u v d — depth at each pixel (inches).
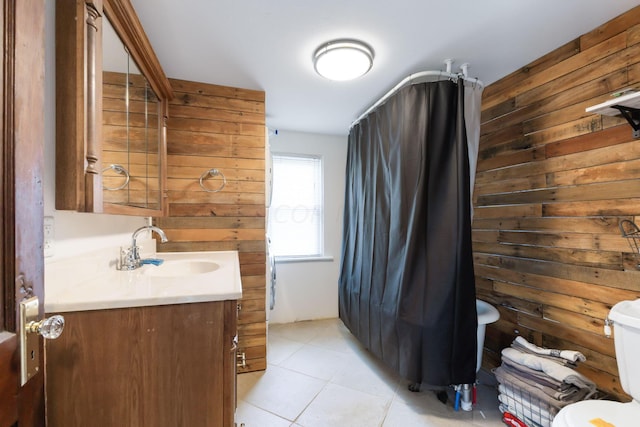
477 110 72.5
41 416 23.8
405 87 72.7
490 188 81.4
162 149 73.0
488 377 79.2
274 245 122.2
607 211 55.4
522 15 53.5
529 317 69.9
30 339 21.8
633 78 51.9
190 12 53.0
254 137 85.8
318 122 112.7
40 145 22.9
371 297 85.0
